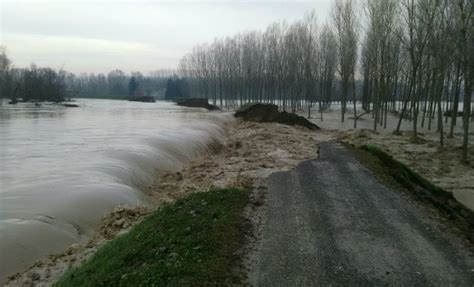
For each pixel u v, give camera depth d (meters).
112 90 133.75
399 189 11.31
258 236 7.49
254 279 5.79
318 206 9.60
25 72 88.62
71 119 34.97
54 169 13.16
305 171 13.85
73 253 7.96
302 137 25.83
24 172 12.89
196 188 12.96
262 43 63.72
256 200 9.93
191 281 5.49
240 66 64.50
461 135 28.45
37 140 20.23
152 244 6.86
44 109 52.53
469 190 13.49
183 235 7.14
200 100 65.81
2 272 7.11
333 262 6.45
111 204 10.38
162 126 27.33
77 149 17.03
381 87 34.59
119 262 6.40
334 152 18.00
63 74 110.50
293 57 52.09
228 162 17.23
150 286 5.37
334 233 7.80
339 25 41.03
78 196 10.27
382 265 6.41
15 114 41.72
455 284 5.86
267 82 59.91
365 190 11.16
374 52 35.00
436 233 7.95
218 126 30.83
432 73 32.25
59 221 9.02
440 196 11.73
